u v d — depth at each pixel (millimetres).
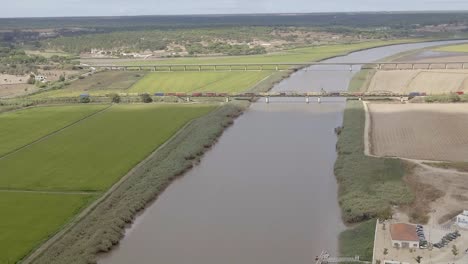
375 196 89375
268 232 80812
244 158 118500
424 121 139500
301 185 100250
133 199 92500
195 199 95062
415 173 99625
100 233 79375
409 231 72938
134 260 73938
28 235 80062
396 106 160125
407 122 139875
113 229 81062
